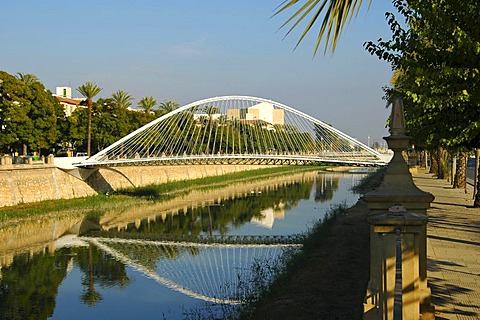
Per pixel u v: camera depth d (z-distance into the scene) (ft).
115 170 186.09
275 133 217.15
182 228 121.19
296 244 97.40
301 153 182.80
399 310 24.27
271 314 45.47
